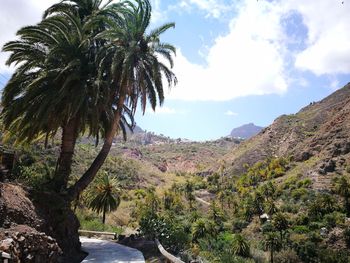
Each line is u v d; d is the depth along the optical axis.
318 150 118.19
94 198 38.72
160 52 17.97
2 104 15.41
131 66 16.73
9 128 17.16
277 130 163.12
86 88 15.15
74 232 14.89
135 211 63.22
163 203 88.50
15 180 13.90
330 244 62.34
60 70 14.85
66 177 15.75
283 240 65.12
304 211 77.44
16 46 15.53
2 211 9.37
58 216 13.34
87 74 16.14
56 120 15.71
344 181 76.69
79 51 15.97
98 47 17.59
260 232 73.25
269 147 154.00
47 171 17.92
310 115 162.25
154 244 16.19
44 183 14.90
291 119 167.50
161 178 132.38
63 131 16.30
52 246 10.12
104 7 18.20
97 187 39.34
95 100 15.09
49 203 13.04
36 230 10.27
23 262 8.24
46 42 15.67
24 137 17.06
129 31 17.48
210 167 176.38
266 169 124.06
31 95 14.73
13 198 10.66
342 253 59.28
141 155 185.00
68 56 15.52
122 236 20.27
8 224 9.09
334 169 95.69
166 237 16.41
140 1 17.73
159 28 17.84
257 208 83.81
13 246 7.68
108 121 18.11
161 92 17.48
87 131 22.09
